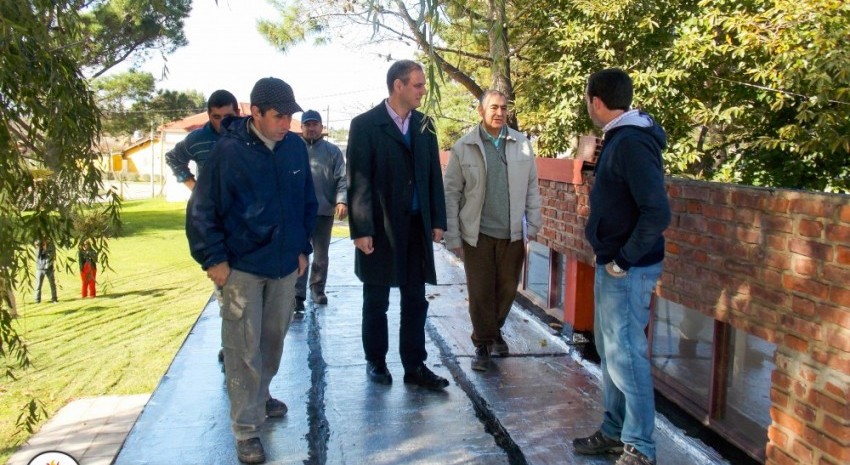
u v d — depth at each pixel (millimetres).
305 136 6223
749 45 8000
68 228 3619
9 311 3365
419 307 4234
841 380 2559
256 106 3268
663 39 9383
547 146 10953
